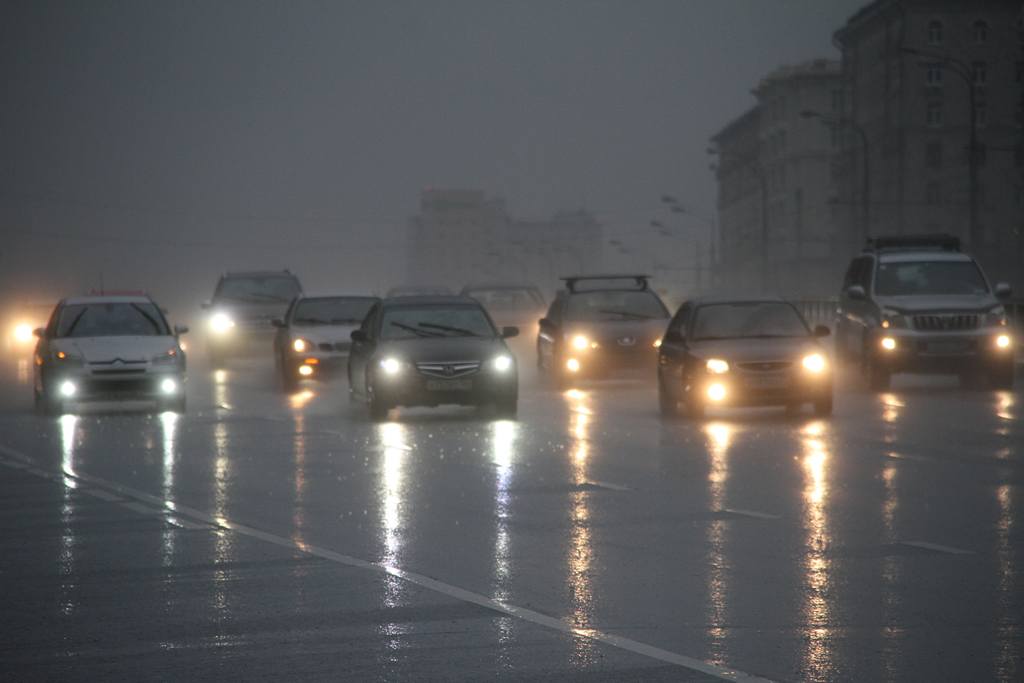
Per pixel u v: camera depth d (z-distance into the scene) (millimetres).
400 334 65438
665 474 43125
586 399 73625
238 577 27562
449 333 65562
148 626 23438
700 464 45438
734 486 40156
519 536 32094
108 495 40281
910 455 47188
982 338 73750
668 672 20047
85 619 24094
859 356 77062
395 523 34188
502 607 24484
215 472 45188
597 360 79625
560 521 34219
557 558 29219
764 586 26062
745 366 59750
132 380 67000
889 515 34500
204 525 34438
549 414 65062
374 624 23312
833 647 21406
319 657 21156
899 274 77625
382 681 19766
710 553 29594
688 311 64125
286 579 27281
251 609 24594
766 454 47875
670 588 26000
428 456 48812
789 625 22891
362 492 39938
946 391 74750
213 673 20359
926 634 22188
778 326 63219
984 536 31359
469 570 27984
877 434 54000
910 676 19750
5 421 65000
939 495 37906
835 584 26172
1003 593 25250
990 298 75625
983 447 49406
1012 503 36375
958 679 19594
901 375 87938
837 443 50969
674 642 21828
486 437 55094
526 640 22062
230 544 31500
